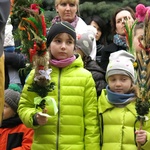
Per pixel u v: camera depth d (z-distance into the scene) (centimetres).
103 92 508
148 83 481
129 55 512
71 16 605
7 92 552
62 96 494
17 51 679
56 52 502
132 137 487
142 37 515
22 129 546
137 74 487
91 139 491
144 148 475
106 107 497
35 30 472
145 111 474
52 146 488
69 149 487
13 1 473
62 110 491
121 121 491
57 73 502
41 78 474
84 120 497
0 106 428
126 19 604
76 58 515
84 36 568
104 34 739
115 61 501
